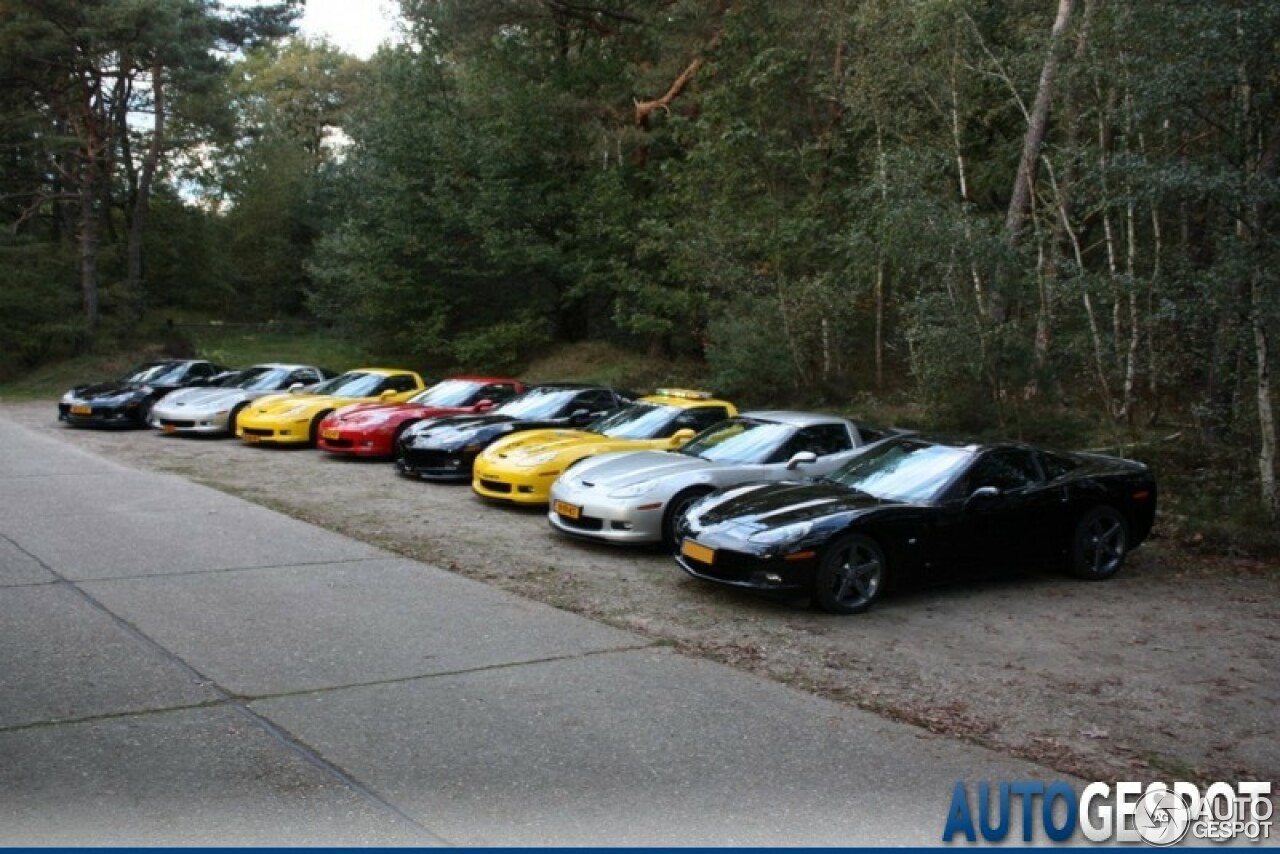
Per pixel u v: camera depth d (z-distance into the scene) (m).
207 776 4.02
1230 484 11.34
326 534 9.30
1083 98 15.82
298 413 16.02
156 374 19.86
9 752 4.18
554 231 27.95
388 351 30.22
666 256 23.88
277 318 44.03
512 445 11.61
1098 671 6.08
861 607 7.27
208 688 5.03
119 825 3.59
